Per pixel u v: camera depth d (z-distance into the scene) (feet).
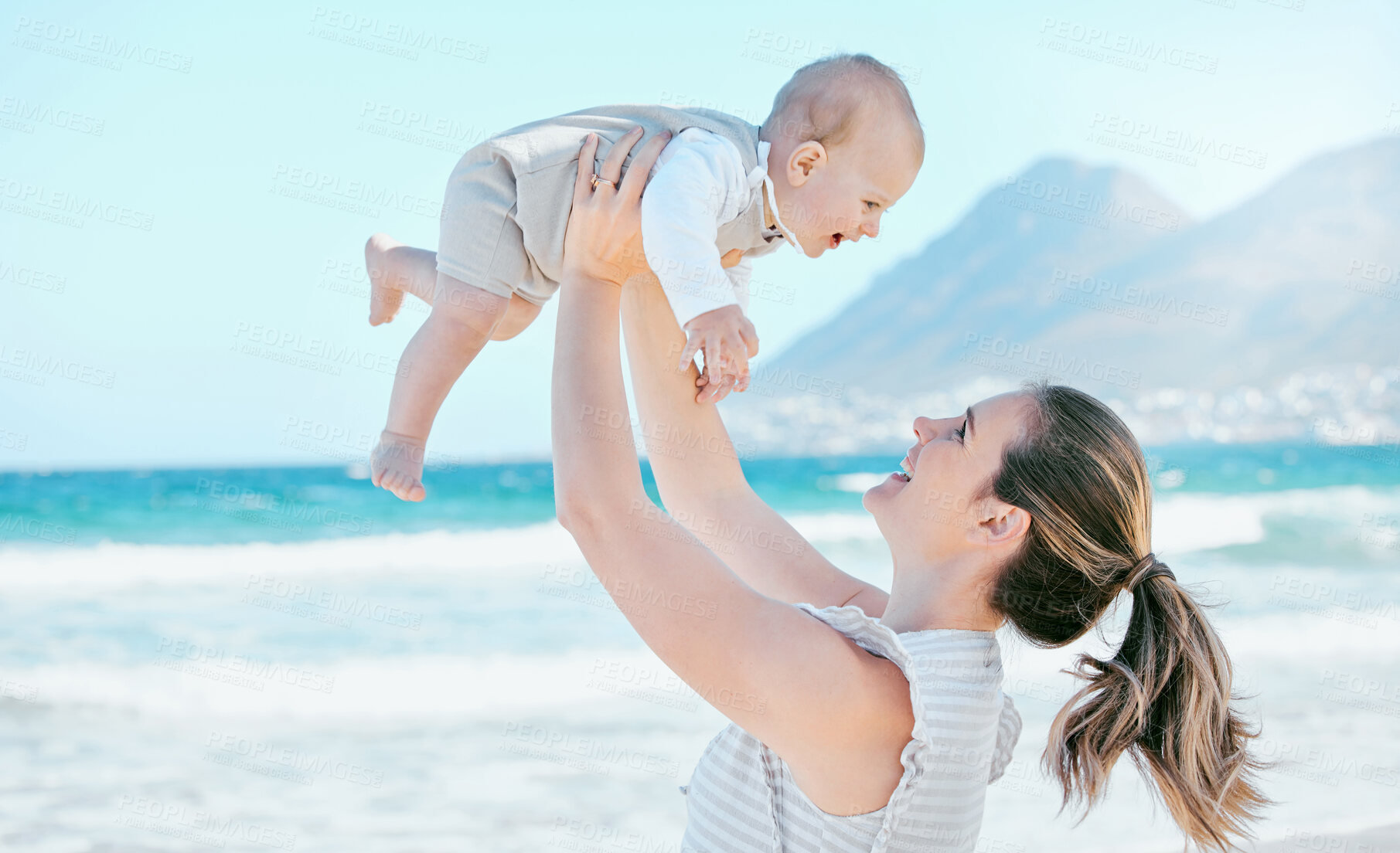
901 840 4.25
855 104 7.07
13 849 15.28
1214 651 4.96
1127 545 5.00
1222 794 4.85
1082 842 14.92
